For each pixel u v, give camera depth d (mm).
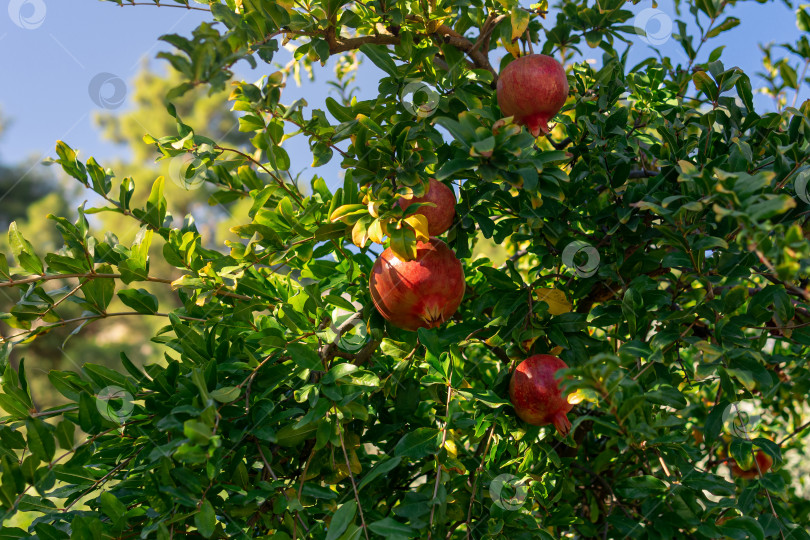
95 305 1764
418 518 1489
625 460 2053
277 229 1857
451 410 1575
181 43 1127
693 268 1477
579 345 1700
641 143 2100
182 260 1814
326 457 1665
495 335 1704
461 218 1627
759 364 1420
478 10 1891
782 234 1153
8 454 1565
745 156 1521
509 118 1332
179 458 1346
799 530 1727
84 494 1631
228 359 1688
